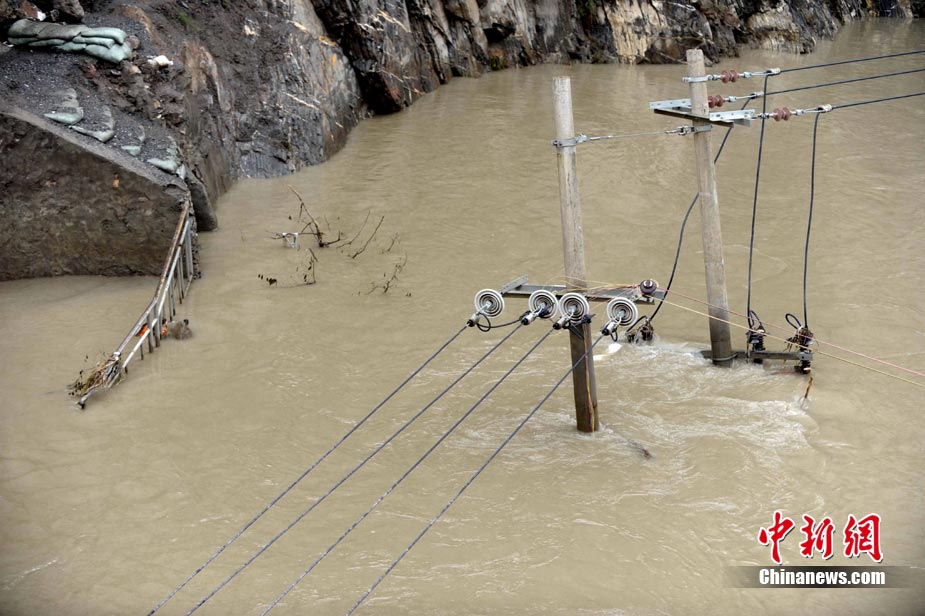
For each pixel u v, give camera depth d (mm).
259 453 11992
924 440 12297
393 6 28641
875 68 36000
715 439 12305
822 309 16109
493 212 20547
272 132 22625
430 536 10555
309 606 9438
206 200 18531
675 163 23922
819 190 22016
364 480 11547
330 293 16609
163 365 13977
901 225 19922
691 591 9711
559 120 11578
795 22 39625
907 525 10703
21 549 10156
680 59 36156
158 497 11078
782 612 9414
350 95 26609
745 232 19594
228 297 16266
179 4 21828
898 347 14773
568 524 10734
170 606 9414
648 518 10844
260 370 13961
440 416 12961
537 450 12125
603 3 36500
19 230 16234
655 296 11547
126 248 16547
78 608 9352
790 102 30094
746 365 14273
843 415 12859
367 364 14297
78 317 15156
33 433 12148
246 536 10484
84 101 17516
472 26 33312
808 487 11383
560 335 15305
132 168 16328
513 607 9438
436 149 24828
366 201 21062
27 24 18094
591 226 19844
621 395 13461
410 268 17734
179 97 18984
